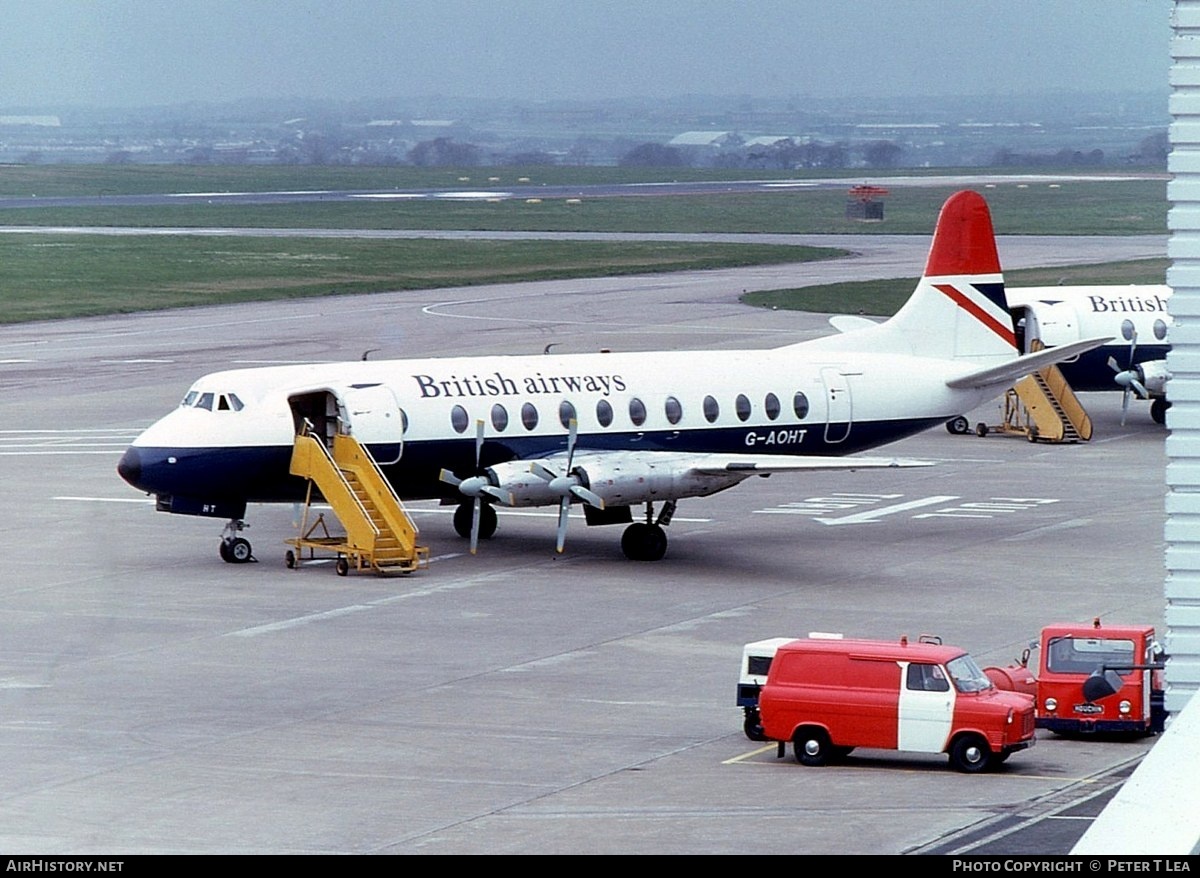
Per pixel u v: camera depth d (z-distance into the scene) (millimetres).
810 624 137250
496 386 167625
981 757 98562
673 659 126750
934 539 174750
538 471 158875
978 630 134250
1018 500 198125
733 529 182250
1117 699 106312
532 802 92312
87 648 129375
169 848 84000
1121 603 143625
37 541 171875
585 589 151375
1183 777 48688
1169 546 77000
